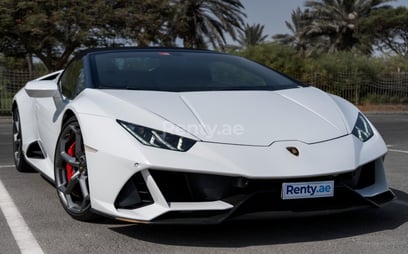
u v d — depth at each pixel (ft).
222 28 100.22
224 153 9.67
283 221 11.69
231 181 9.64
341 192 10.23
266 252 9.82
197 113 10.48
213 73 13.05
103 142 10.12
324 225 11.48
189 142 9.75
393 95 82.12
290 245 10.21
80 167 11.20
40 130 14.96
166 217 9.66
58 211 12.73
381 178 11.14
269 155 9.75
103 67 12.80
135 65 12.97
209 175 9.66
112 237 10.64
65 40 70.59
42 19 67.00
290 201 9.94
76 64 14.35
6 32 68.85
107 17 72.95
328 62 80.43
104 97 11.14
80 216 11.37
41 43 69.31
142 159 9.57
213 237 10.61
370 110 74.08
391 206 13.24
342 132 10.81
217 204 9.64
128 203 9.91
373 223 11.69
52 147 13.66
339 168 9.96
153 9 79.30
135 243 10.30
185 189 9.82
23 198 14.10
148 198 9.86
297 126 10.58
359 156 10.46
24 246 10.21
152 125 10.00
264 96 11.84
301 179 9.75
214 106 10.85
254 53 81.15
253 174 9.50
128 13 75.05
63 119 12.35
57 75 16.88
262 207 9.82
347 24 132.46
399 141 31.07
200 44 99.71
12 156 21.93
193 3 97.04
